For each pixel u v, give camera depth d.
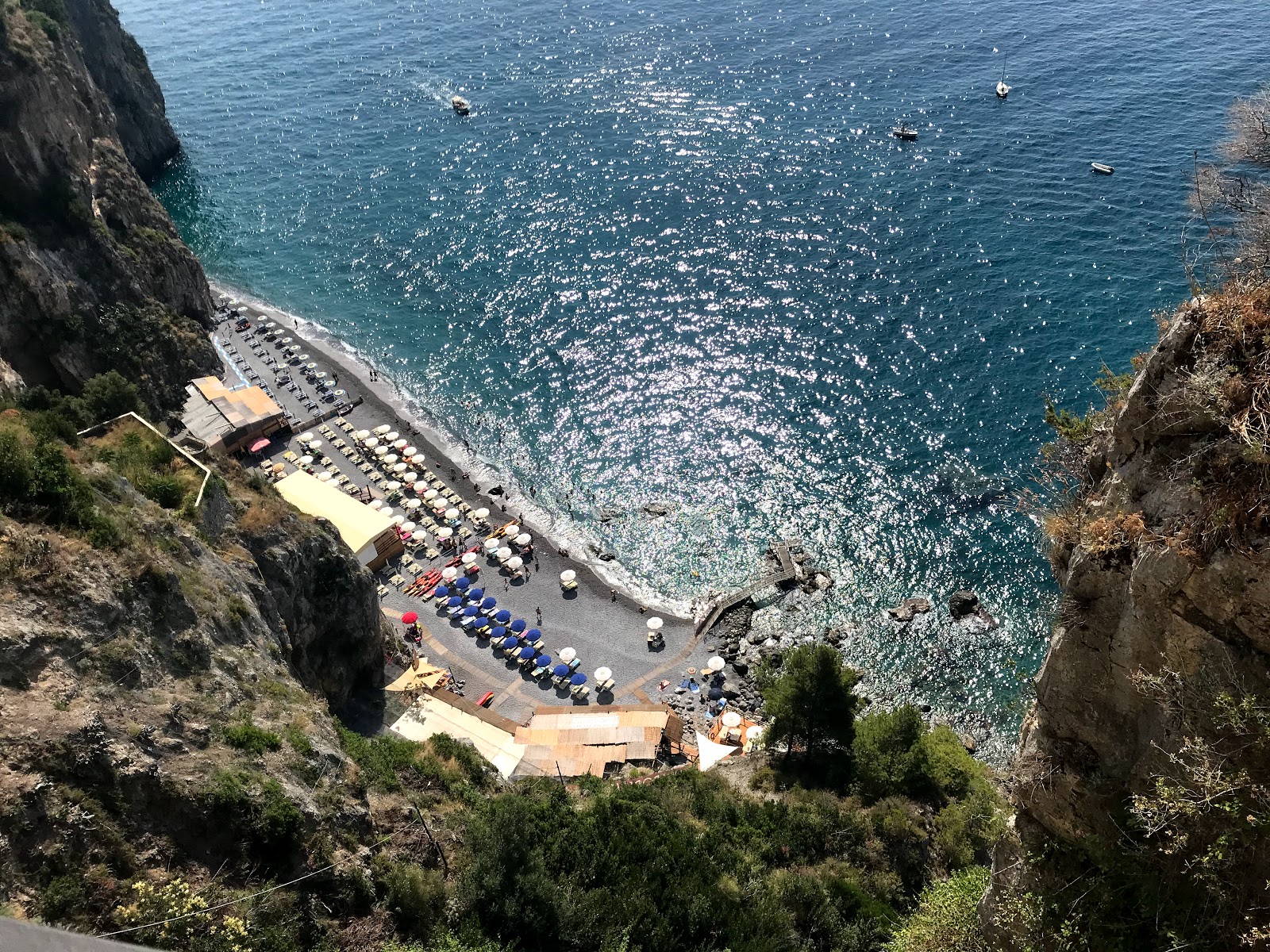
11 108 83.94
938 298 101.19
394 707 60.31
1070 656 17.81
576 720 62.56
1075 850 18.61
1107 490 17.39
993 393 88.75
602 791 52.47
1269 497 14.13
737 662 70.81
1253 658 14.80
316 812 34.66
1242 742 15.02
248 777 33.66
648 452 90.12
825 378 94.19
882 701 66.88
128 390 70.25
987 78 144.50
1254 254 16.28
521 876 36.09
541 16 192.75
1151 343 90.50
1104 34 152.38
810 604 74.81
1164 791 15.51
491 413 96.75
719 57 165.00
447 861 38.06
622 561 80.94
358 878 33.88
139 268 94.19
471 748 51.44
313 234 127.94
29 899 26.03
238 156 150.00
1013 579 73.81
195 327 99.00
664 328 104.06
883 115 138.50
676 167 132.75
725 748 61.72
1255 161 19.52
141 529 41.47
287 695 41.72
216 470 56.69
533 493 87.69
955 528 78.25
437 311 111.44
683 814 45.88
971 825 43.41
